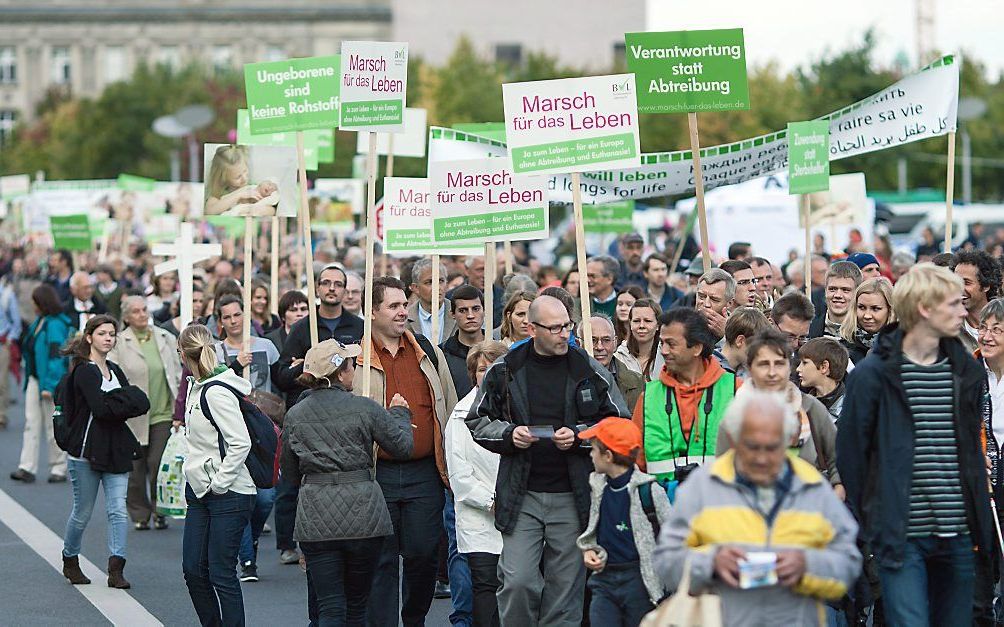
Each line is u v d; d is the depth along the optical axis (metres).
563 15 116.81
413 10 116.88
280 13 117.31
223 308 14.77
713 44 12.26
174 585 13.15
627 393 10.94
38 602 12.45
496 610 9.98
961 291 7.88
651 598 8.19
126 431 13.01
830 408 9.78
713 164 15.00
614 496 8.31
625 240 20.75
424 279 13.91
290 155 14.57
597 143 10.79
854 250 26.27
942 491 7.91
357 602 9.68
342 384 9.59
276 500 14.18
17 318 25.05
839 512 6.56
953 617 8.06
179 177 81.31
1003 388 9.98
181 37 118.00
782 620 6.55
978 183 69.75
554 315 8.95
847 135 14.76
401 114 11.62
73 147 84.81
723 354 10.26
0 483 19.31
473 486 9.98
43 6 118.00
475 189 11.46
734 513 6.46
